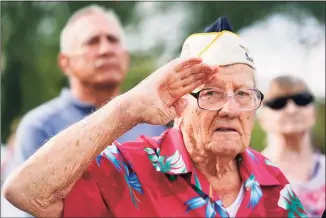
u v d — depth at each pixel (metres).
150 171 3.74
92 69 6.68
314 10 14.13
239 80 3.68
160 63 13.52
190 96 3.71
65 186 3.46
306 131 6.59
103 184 3.63
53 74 12.60
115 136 3.51
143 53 13.66
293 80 6.59
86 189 3.59
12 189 3.34
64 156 3.39
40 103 12.39
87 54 6.71
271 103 6.62
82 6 13.42
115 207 3.63
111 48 6.78
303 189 6.41
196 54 3.81
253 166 3.95
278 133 6.61
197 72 3.56
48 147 3.41
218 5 14.12
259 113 6.86
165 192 3.70
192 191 3.72
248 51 3.82
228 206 3.81
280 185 3.96
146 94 3.52
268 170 4.04
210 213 3.68
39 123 6.52
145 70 12.93
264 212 3.86
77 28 6.82
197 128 3.70
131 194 3.66
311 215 6.32
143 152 3.81
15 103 12.53
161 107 3.54
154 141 3.90
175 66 3.55
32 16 13.27
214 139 3.65
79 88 6.73
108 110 3.50
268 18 14.25
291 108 6.57
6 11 13.20
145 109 3.51
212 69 3.54
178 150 3.79
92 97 6.73
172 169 3.73
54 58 12.88
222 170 3.82
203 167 3.81
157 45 13.87
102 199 3.63
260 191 3.88
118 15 13.86
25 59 12.80
